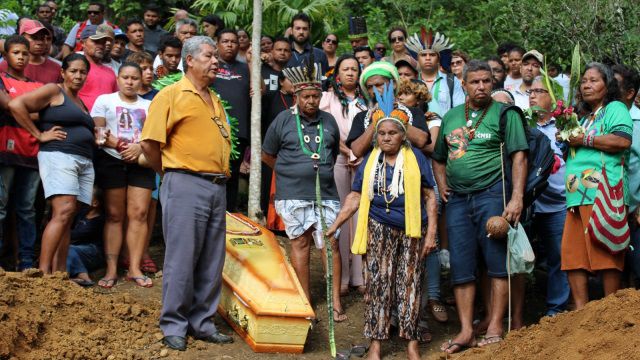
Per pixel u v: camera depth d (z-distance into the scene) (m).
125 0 12.81
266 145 6.88
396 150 6.02
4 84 6.91
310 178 6.66
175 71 7.98
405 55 8.93
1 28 8.50
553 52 10.08
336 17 12.91
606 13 9.77
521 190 6.02
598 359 4.66
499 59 8.52
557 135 6.05
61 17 13.12
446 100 7.93
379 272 5.98
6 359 5.31
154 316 6.31
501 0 13.36
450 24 13.92
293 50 9.48
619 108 5.89
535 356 5.12
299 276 6.66
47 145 6.61
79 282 6.91
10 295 5.74
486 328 6.62
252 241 6.65
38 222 7.79
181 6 13.55
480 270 6.66
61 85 7.01
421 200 6.08
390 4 14.73
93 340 5.75
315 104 6.73
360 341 6.46
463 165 6.21
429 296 6.95
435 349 6.39
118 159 7.05
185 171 5.86
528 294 7.65
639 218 6.17
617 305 5.04
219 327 6.43
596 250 5.87
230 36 8.37
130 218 7.14
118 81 7.21
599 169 5.87
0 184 6.79
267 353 5.95
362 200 6.05
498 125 6.15
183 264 5.84
